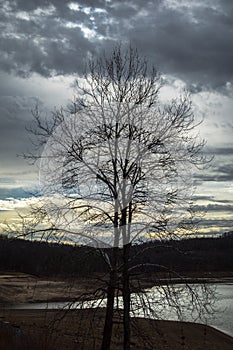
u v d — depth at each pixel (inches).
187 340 1018.7
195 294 582.2
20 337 725.3
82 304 588.1
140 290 586.2
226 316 1587.1
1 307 1673.2
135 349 662.5
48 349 673.0
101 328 750.5
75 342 658.2
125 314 581.3
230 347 1103.6
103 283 601.0
